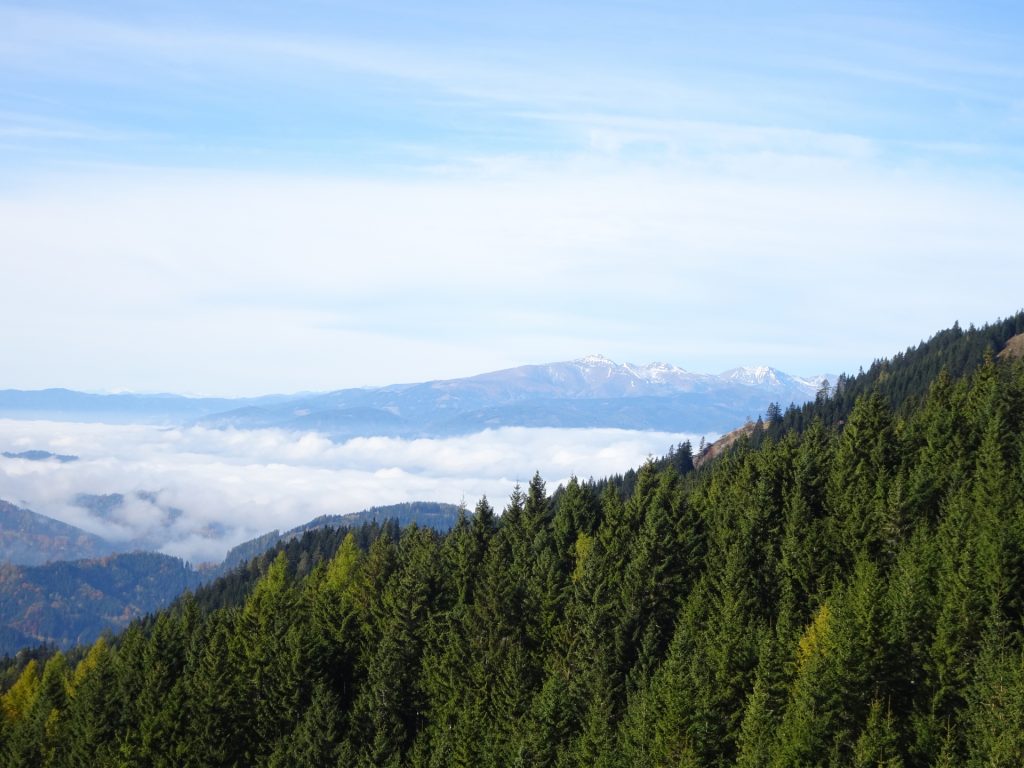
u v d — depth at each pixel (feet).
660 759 199.00
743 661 218.18
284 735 279.90
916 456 307.17
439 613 303.89
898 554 254.88
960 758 174.81
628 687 244.63
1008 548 213.66
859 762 175.63
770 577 266.77
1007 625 197.77
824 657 195.42
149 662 310.65
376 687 278.05
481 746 244.22
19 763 304.91
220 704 285.64
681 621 261.44
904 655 195.93
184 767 276.62
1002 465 270.05
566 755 223.51
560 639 274.77
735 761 197.57
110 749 288.92
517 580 304.50
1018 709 165.58
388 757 258.98
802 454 312.29
